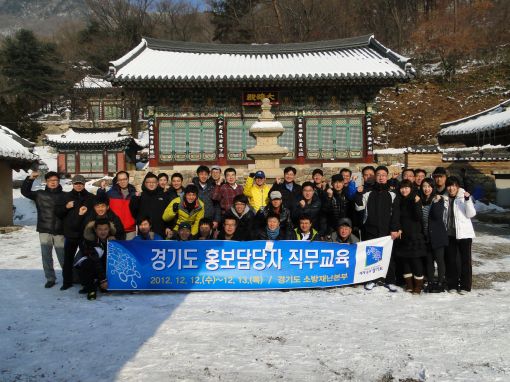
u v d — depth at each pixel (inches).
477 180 951.0
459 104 1788.9
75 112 2534.5
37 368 195.2
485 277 369.7
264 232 333.4
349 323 250.8
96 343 222.1
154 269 315.9
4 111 1830.7
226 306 283.3
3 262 452.8
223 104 1059.3
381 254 332.2
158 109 1054.4
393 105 1814.7
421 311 275.1
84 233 310.7
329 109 1066.1
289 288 322.3
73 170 1638.8
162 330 239.5
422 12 2463.1
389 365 196.4
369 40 1207.6
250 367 193.6
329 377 184.9
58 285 344.5
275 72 1010.7
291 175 374.9
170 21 2268.7
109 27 2085.4
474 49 2063.2
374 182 349.1
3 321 257.6
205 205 362.3
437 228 316.8
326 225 351.6
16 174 1475.1
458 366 195.3
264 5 2096.5
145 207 340.8
